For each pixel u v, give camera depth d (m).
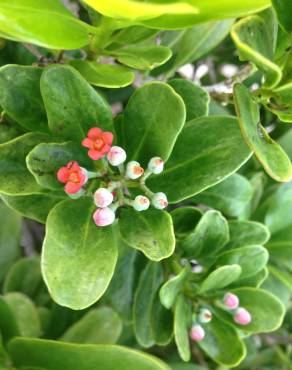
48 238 0.13
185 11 0.10
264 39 0.13
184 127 0.14
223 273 0.15
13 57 0.20
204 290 0.15
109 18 0.13
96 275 0.12
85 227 0.13
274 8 0.13
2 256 0.21
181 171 0.14
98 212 0.13
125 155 0.13
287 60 0.14
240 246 0.16
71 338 0.19
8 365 0.16
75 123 0.13
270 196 0.19
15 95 0.14
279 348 0.24
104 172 0.14
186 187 0.14
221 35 0.18
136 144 0.14
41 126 0.14
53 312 0.20
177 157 0.14
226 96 0.17
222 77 0.25
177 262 0.16
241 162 0.14
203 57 0.23
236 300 0.16
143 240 0.13
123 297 0.17
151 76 0.20
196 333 0.16
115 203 0.14
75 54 0.19
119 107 0.24
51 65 0.13
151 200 0.14
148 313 0.16
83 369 0.14
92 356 0.14
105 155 0.14
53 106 0.13
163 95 0.13
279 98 0.13
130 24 0.14
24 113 0.14
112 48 0.15
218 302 0.16
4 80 0.13
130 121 0.14
